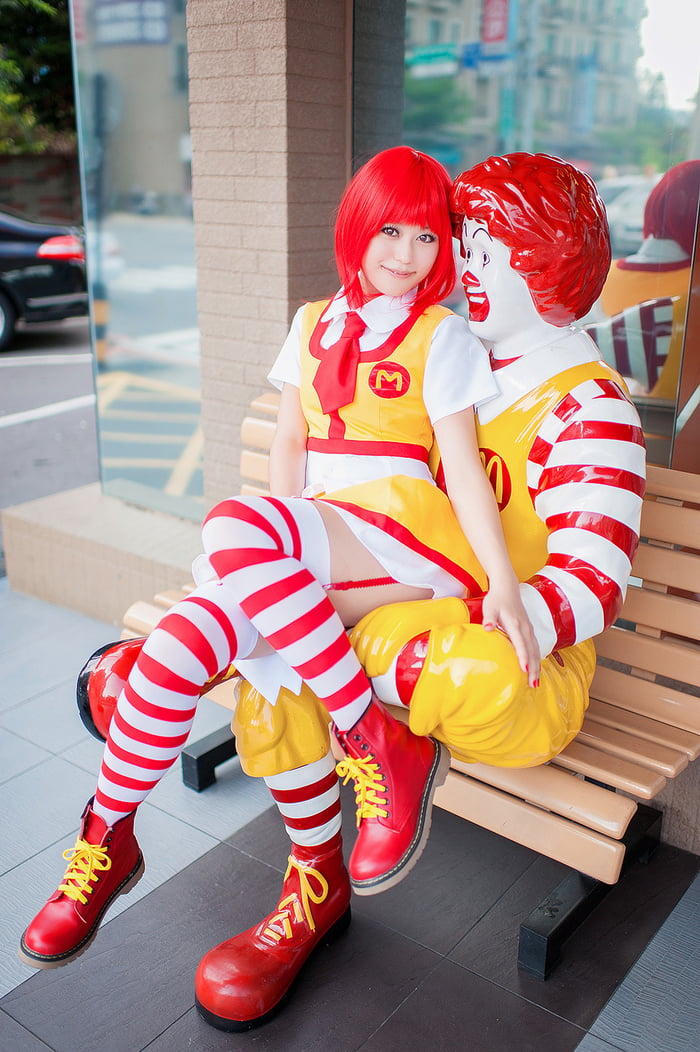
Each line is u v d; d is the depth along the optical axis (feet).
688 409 7.72
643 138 7.52
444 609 5.06
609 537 4.96
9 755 8.32
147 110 10.17
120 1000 5.86
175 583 9.80
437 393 5.31
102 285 11.21
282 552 4.78
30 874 6.92
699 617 5.88
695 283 7.46
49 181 31.27
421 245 5.29
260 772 5.55
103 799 5.09
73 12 10.44
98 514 11.38
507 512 5.50
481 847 7.25
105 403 11.64
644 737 5.84
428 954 6.22
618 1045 5.56
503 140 8.22
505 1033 5.64
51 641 10.36
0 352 23.81
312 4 8.16
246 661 5.29
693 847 7.18
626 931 6.44
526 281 5.22
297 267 8.79
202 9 8.50
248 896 6.70
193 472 11.09
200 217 9.23
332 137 8.73
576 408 5.20
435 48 8.26
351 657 4.82
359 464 5.34
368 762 4.89
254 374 9.37
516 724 4.92
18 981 6.01
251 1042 5.56
